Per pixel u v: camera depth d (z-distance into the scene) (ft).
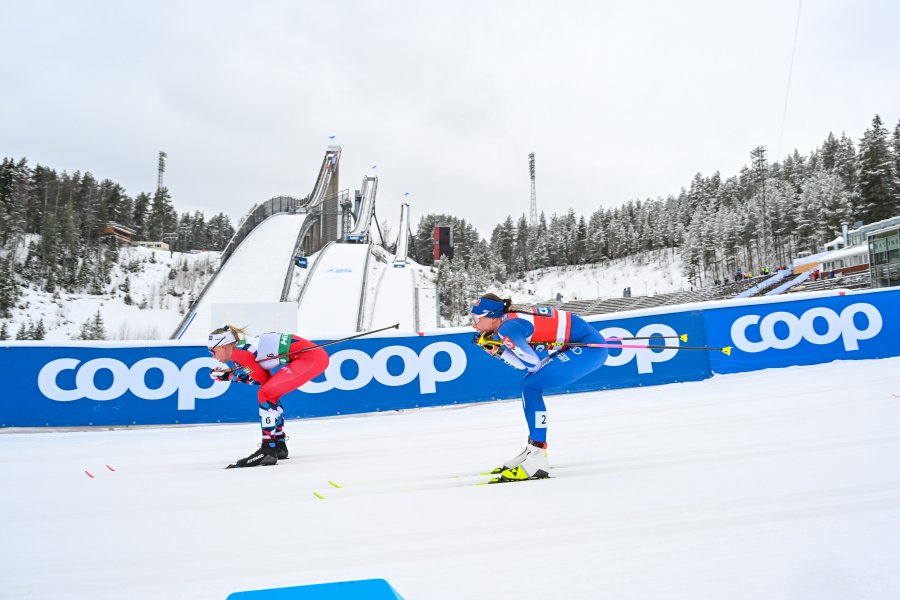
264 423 13.99
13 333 198.90
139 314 239.91
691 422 14.99
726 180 313.73
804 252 196.13
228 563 6.46
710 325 25.05
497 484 9.84
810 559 5.51
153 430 22.29
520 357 9.95
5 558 6.95
